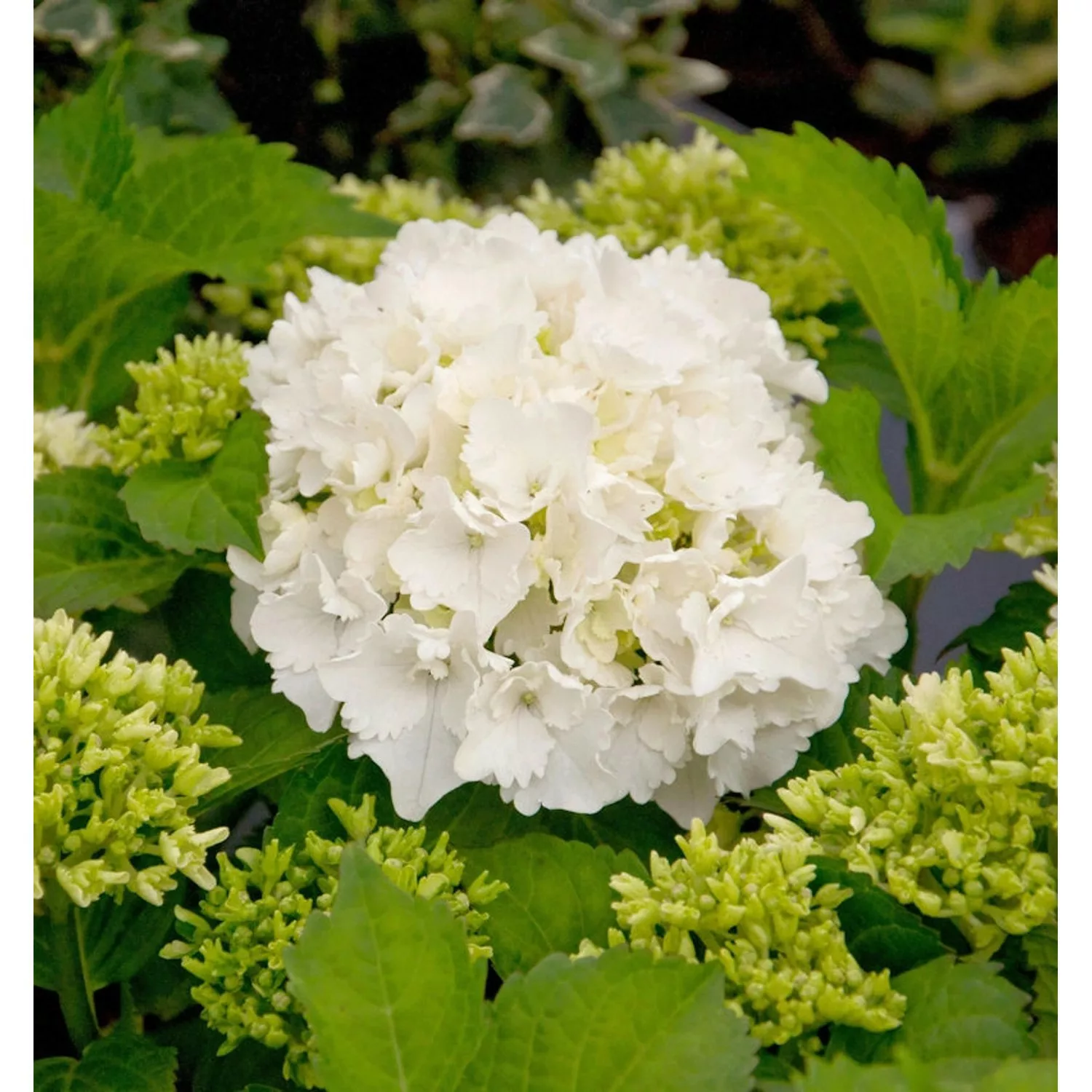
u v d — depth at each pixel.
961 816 0.85
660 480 0.90
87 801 0.87
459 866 0.87
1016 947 0.86
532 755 0.87
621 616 0.88
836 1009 0.83
